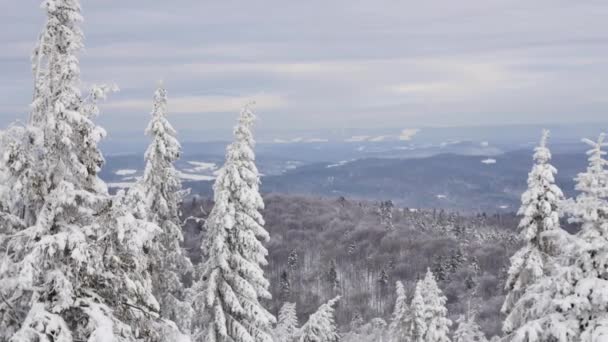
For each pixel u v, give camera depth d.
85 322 10.53
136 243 10.45
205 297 20.81
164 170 20.55
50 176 10.86
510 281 20.55
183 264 21.22
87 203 10.90
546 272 19.56
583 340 13.74
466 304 108.38
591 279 13.93
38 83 11.06
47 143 10.82
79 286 10.39
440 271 128.88
